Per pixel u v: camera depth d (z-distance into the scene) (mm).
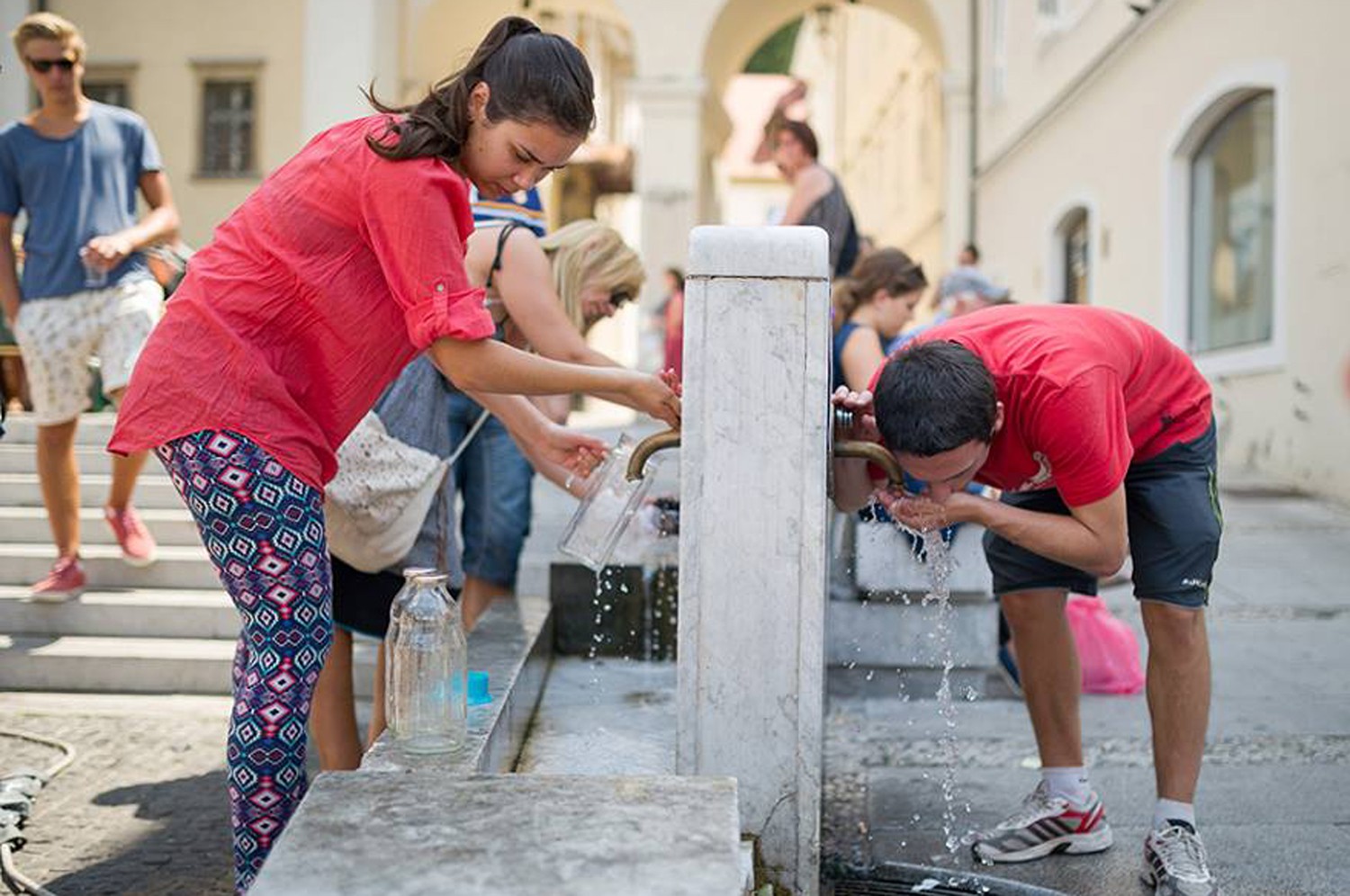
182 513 5344
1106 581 4555
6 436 6090
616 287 3631
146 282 4613
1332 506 8234
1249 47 9562
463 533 4238
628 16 16719
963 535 4703
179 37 16344
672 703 3486
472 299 2213
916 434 2443
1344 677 4594
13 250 4582
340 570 3086
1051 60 14484
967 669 4746
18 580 4934
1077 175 13633
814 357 2316
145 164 4699
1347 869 2908
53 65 4422
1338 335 8328
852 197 33406
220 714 4129
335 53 15898
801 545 2322
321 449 2336
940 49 18406
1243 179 10227
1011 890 2830
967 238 17688
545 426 3279
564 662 4113
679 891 1621
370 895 1601
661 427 12633
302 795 2285
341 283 2264
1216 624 5426
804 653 2324
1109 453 2525
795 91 6125
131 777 3504
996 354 2637
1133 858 3031
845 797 3434
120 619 4641
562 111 2178
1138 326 2867
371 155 2205
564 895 1607
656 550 4133
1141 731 4008
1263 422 9516
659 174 16672
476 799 1913
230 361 2229
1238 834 3127
